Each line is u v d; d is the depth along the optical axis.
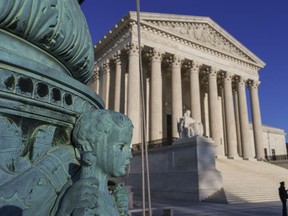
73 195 2.36
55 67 3.12
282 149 76.38
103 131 2.85
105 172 2.89
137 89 41.50
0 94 2.36
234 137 51.41
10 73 2.44
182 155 28.95
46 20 2.74
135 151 35.72
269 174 37.69
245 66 57.91
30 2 2.56
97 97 3.62
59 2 2.93
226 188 27.53
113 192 3.37
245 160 49.16
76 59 3.36
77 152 2.94
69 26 3.07
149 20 45.41
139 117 40.69
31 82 2.58
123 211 3.26
